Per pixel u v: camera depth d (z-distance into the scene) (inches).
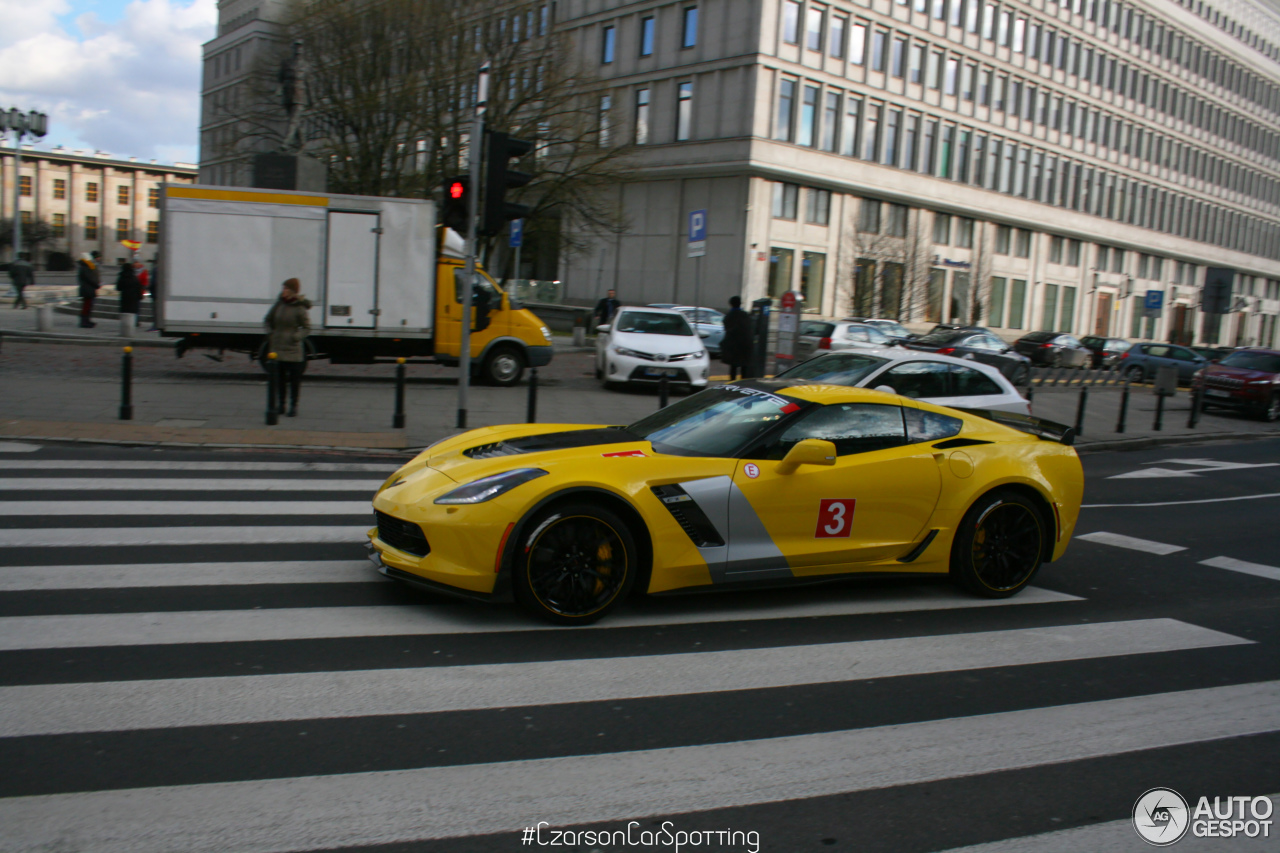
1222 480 482.6
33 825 107.2
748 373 668.1
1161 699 170.1
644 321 726.5
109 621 175.9
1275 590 259.6
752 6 1648.6
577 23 1948.8
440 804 117.3
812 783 129.2
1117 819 124.4
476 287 660.7
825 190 1809.8
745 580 203.6
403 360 455.2
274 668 158.2
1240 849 118.6
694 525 196.2
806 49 1718.8
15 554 217.9
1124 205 2598.4
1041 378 1086.4
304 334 463.2
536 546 183.6
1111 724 157.1
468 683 157.1
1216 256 3002.0
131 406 427.2
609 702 153.0
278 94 1334.9
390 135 1243.8
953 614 216.8
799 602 218.7
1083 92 2379.4
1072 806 127.3
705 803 121.8
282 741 132.0
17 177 1662.2
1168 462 543.5
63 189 3880.4
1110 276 2608.3
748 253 1689.2
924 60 1946.4
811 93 1753.2
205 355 762.8
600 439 219.3
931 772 134.9
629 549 190.9
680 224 1790.1
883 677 172.6
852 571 215.5
